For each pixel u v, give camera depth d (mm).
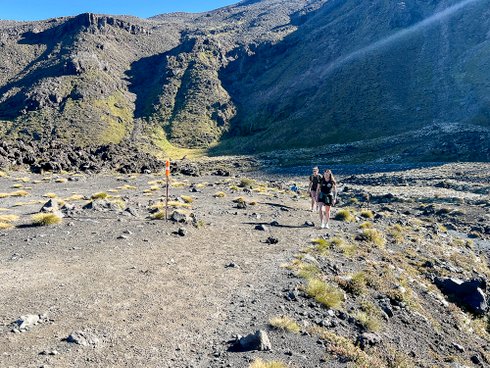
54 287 10969
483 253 29219
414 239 25625
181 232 17953
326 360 8719
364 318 11609
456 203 50375
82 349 7977
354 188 68062
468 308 17891
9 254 13828
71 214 21203
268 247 17125
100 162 67938
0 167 50969
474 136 142250
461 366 11953
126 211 22422
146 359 7918
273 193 41344
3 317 8977
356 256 17828
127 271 12648
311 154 171125
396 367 9969
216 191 39250
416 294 16531
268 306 10945
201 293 11406
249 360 8180
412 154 139500
